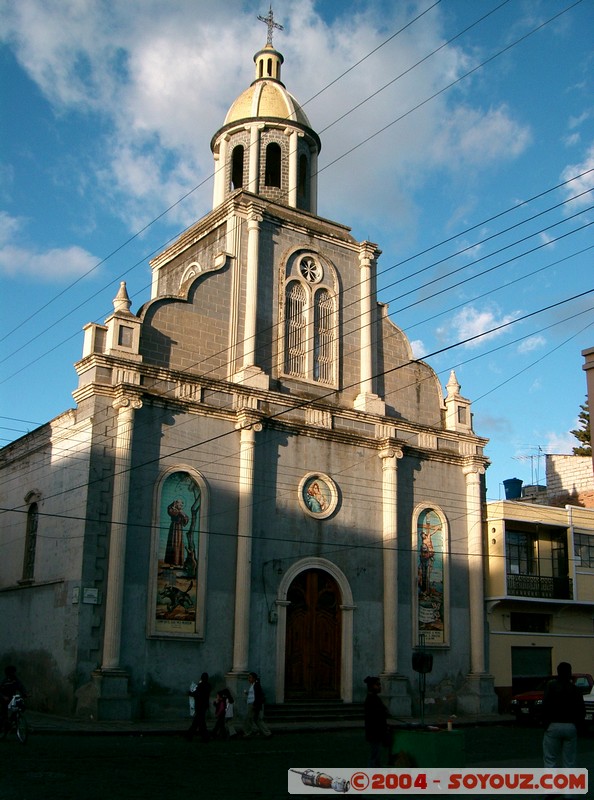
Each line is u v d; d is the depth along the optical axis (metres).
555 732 12.48
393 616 31.03
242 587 27.70
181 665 26.36
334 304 33.41
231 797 13.60
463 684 32.91
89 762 16.72
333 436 31.47
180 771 16.22
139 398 26.91
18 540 30.47
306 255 33.16
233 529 28.39
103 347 27.64
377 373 34.12
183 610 26.78
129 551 26.06
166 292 35.44
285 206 33.25
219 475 28.48
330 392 32.25
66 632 25.36
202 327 29.88
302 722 27.12
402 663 31.30
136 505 26.53
